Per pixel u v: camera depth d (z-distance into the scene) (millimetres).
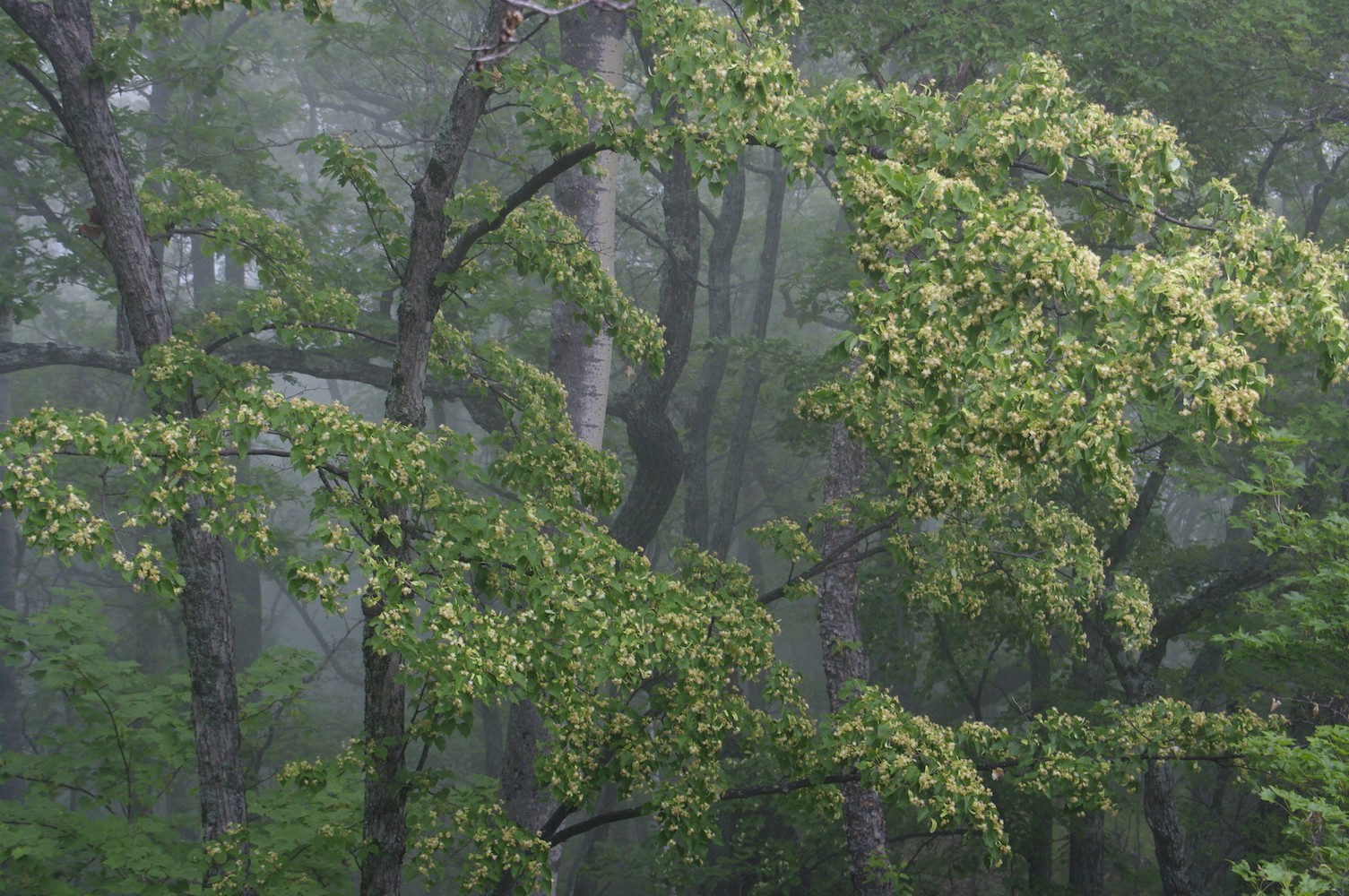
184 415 6293
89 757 7715
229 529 4574
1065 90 5125
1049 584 7113
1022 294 4348
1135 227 5664
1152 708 6277
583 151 5789
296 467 4734
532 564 5047
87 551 4258
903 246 4633
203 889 6020
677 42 5238
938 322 4355
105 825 7051
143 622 19578
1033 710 13258
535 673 4980
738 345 16531
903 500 6785
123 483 14188
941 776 5484
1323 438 10773
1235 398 4078
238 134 12727
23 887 6359
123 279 6723
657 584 5387
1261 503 7340
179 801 18375
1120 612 7113
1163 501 15539
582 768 5711
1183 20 10852
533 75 5766
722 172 5426
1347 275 4676
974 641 14086
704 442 17719
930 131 5156
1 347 9664
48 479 4320
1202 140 12062
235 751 6777
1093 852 13008
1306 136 12664
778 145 5246
